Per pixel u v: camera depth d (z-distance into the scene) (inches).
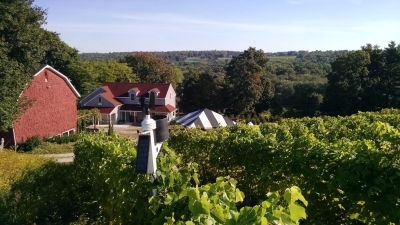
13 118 721.6
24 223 225.3
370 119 534.3
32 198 265.6
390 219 145.4
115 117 1569.9
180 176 138.4
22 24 684.7
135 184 157.2
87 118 1255.5
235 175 301.1
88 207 280.2
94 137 362.3
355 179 156.2
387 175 152.2
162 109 1571.1
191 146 365.4
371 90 1528.1
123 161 205.3
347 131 380.8
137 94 1621.6
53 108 1020.5
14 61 683.4
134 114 1606.8
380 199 148.1
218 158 310.2
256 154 247.9
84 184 341.4
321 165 184.1
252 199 293.9
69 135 986.1
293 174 202.7
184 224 103.3
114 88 1675.7
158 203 130.5
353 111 1572.3
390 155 173.9
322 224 179.5
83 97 1752.0
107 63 2269.9
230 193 117.0
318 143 216.7
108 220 240.2
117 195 204.7
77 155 382.0
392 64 1556.3
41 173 339.9
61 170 369.4
